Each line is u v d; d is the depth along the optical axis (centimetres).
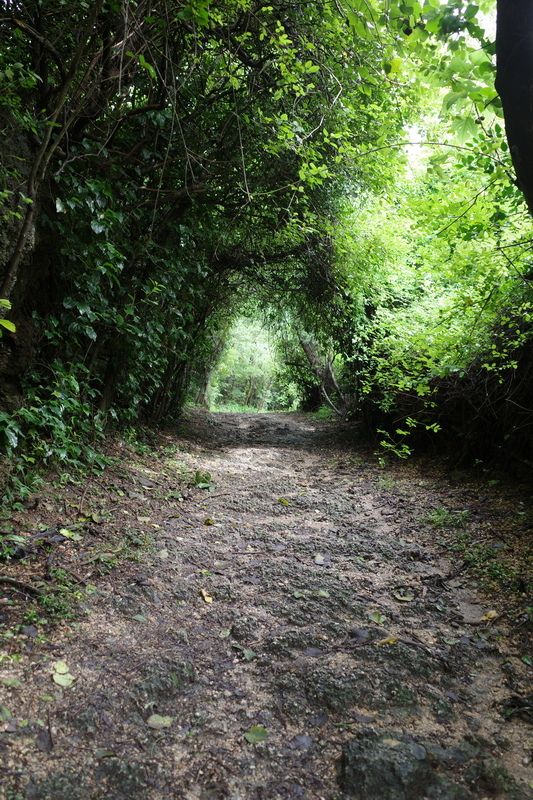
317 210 838
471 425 725
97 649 277
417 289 945
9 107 372
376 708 251
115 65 491
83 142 470
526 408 622
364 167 770
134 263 615
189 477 673
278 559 427
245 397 3456
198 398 2116
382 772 207
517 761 222
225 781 204
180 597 349
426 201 539
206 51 614
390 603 361
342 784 205
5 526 383
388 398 834
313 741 230
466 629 329
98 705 236
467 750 225
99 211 487
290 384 2298
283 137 601
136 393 742
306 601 353
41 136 419
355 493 666
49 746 210
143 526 464
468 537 484
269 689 262
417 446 911
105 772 201
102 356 639
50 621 292
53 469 500
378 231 862
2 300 243
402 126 796
